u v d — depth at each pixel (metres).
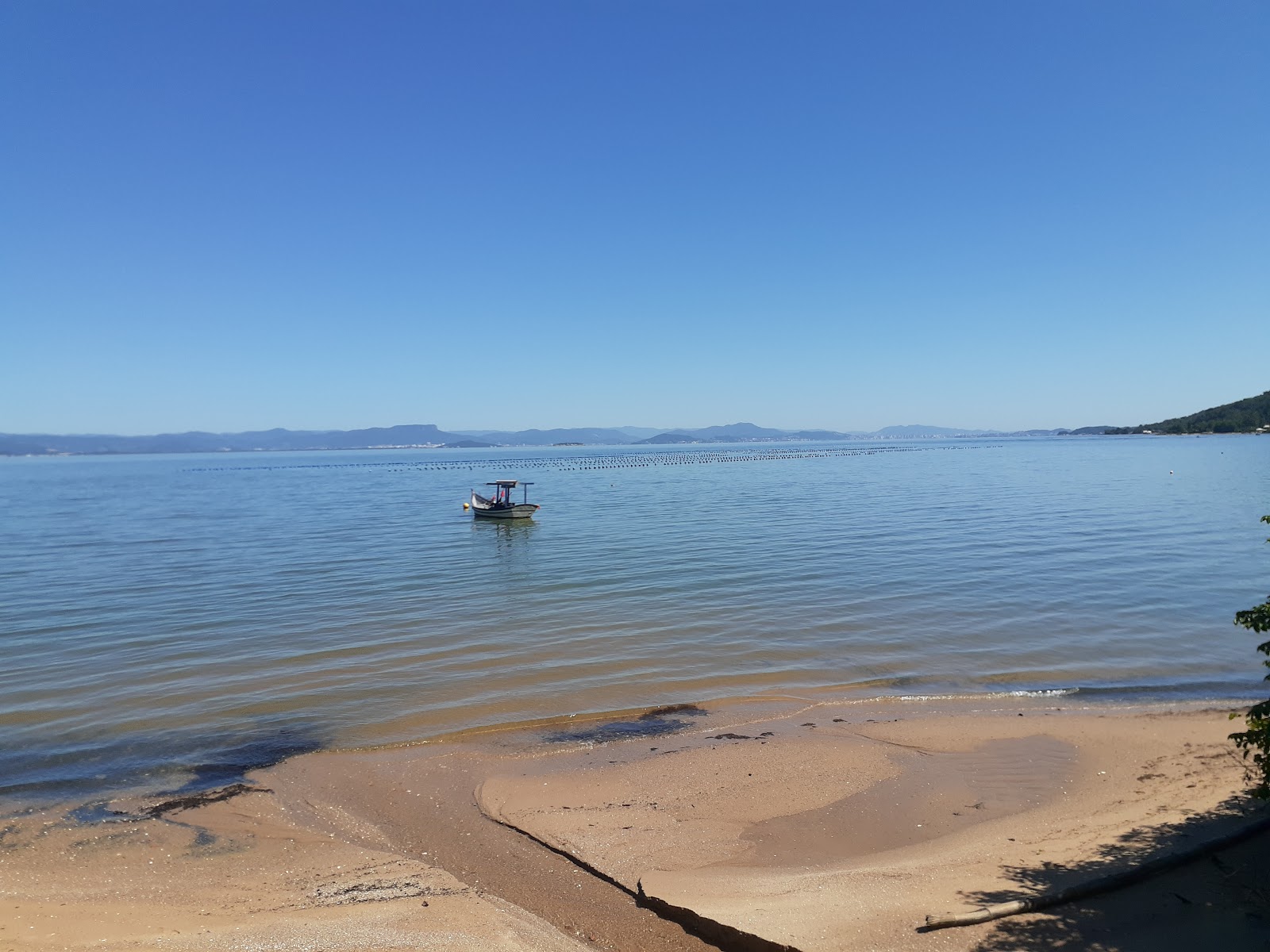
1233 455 126.00
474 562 34.03
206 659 19.36
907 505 56.22
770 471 115.25
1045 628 20.98
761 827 10.73
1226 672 17.19
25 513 62.50
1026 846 9.77
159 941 8.08
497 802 11.64
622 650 19.73
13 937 8.12
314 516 58.38
